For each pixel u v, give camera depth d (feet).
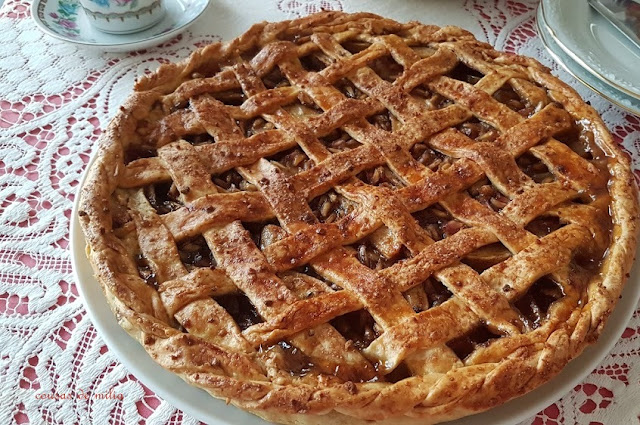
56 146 1.73
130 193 1.43
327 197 1.42
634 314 1.42
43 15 1.97
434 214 1.39
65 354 1.39
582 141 1.53
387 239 1.35
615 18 1.76
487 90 1.58
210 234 1.34
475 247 1.32
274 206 1.38
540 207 1.37
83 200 1.38
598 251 1.35
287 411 1.14
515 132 1.49
